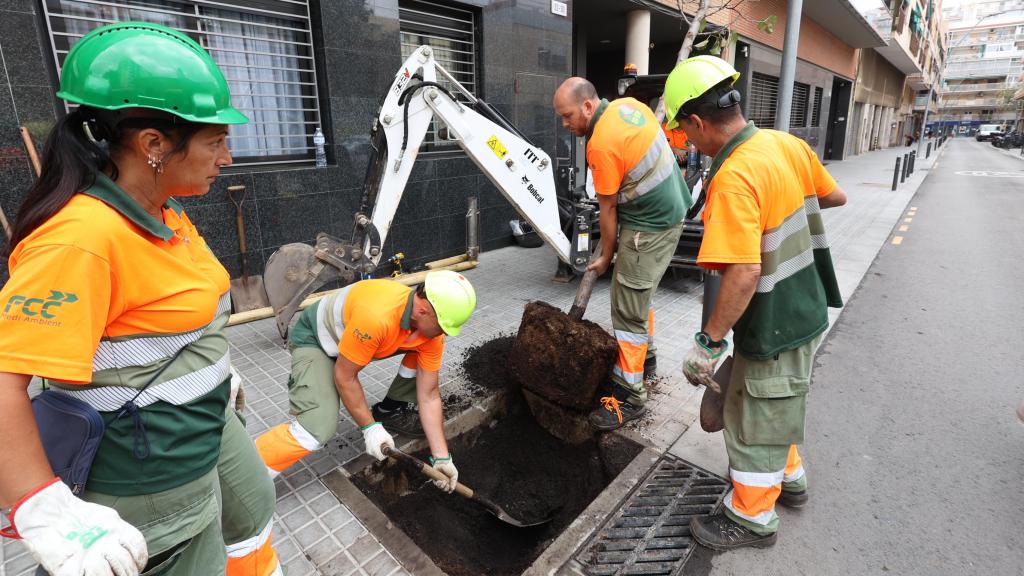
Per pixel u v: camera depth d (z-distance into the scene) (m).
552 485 2.97
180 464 1.23
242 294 4.73
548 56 7.18
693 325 4.59
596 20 9.96
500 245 7.24
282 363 3.86
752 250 1.78
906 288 5.88
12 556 2.14
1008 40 102.12
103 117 1.05
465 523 2.66
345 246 4.07
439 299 2.26
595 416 3.09
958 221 9.88
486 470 3.06
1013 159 30.58
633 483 2.62
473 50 6.44
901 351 4.25
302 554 2.17
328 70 5.05
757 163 1.81
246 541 1.71
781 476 2.13
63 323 0.96
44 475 0.96
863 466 2.81
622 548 2.23
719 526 2.24
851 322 4.89
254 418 3.14
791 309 1.92
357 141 5.36
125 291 1.07
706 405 2.38
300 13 4.96
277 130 5.13
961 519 2.41
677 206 3.04
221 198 4.54
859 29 18.25
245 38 4.77
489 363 3.78
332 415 2.45
